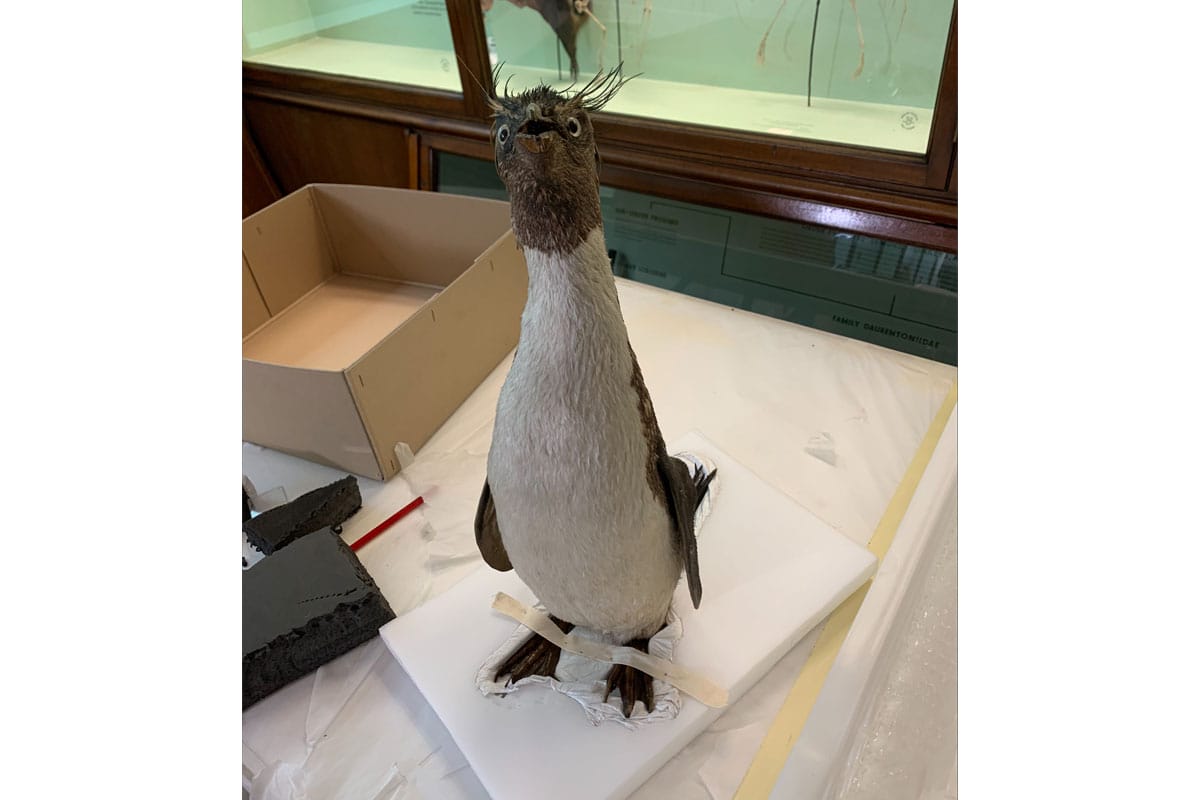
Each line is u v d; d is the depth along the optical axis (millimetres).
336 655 785
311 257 1339
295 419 960
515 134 438
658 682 675
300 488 1003
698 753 681
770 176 1242
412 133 1574
